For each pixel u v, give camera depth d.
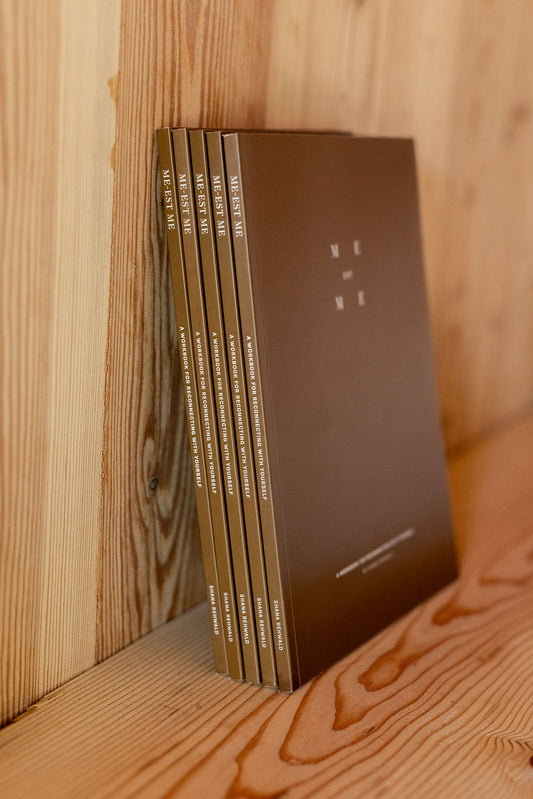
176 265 0.61
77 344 0.60
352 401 0.70
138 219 0.62
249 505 0.62
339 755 0.56
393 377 0.76
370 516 0.72
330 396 0.68
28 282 0.55
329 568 0.67
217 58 0.67
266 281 0.61
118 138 0.59
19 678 0.61
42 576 0.61
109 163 0.59
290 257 0.64
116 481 0.66
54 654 0.63
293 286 0.64
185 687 0.64
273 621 0.63
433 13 0.95
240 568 0.63
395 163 0.77
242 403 0.61
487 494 1.07
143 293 0.65
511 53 1.14
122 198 0.61
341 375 0.69
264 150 0.61
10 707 0.60
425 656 0.69
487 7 1.05
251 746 0.57
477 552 0.90
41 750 0.56
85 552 0.65
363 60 0.86
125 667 0.68
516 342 1.38
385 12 0.87
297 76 0.78
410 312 0.79
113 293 0.62
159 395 0.69
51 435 0.59
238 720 0.60
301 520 0.64
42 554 0.60
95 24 0.55
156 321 0.67
